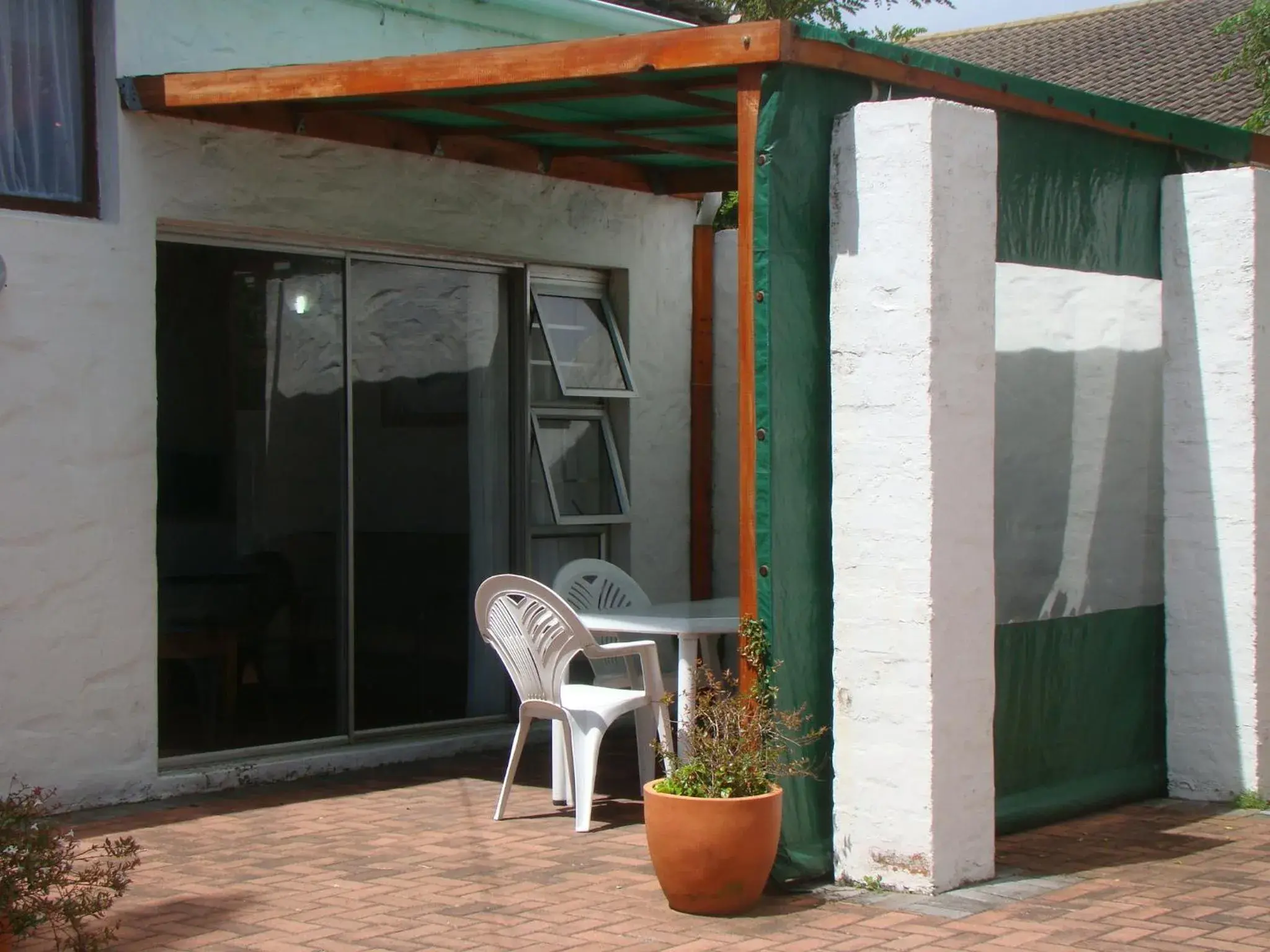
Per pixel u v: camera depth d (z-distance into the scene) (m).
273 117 7.28
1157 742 7.44
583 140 8.19
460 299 8.55
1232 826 6.70
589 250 9.02
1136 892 5.48
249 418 7.51
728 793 5.11
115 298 6.80
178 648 7.22
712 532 9.82
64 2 6.78
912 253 5.38
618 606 7.80
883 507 5.45
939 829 5.40
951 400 5.43
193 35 7.22
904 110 5.39
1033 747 6.67
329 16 7.85
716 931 4.92
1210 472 7.30
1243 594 7.22
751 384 5.45
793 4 20.03
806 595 5.59
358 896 5.34
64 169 6.77
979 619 5.56
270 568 7.61
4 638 6.40
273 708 7.63
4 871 4.38
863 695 5.51
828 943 4.80
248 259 7.52
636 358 9.36
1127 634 7.25
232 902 5.26
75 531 6.65
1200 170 7.66
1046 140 6.60
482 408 8.66
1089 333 7.10
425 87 5.97
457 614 8.53
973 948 4.75
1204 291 7.30
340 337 7.91
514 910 5.16
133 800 6.88
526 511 8.76
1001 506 6.64
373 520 8.08
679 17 9.66
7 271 6.41
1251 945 4.80
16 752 6.43
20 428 6.46
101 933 4.87
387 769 7.81
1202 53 20.33
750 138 5.40
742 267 5.46
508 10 8.67
